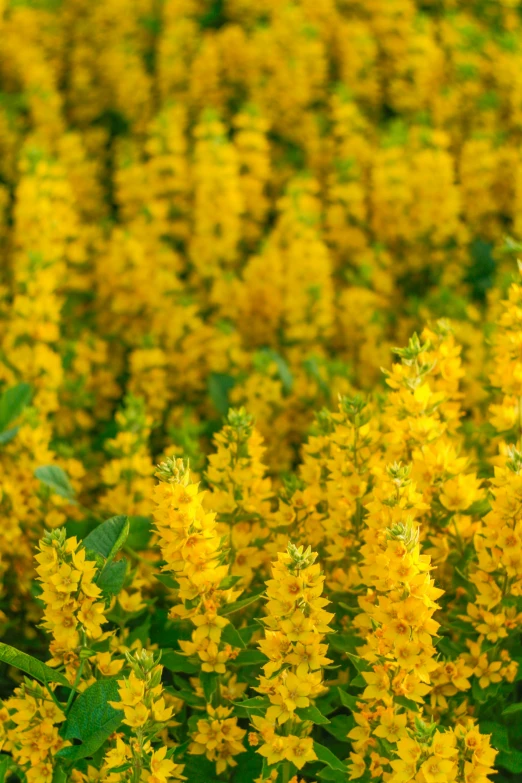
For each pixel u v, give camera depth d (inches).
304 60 268.4
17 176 257.9
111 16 315.9
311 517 109.5
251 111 226.2
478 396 150.5
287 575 78.8
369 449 104.6
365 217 228.4
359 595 103.7
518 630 98.3
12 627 128.3
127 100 281.3
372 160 232.8
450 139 260.4
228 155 204.8
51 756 87.8
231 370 179.9
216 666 90.8
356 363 198.7
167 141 220.2
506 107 262.2
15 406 143.3
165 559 88.1
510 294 112.8
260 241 221.6
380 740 85.7
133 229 210.1
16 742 92.1
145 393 177.2
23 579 127.2
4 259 217.2
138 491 126.3
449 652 99.3
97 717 84.1
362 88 276.7
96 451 176.6
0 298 191.6
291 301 187.8
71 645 86.0
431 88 269.7
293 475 109.5
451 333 114.7
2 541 124.6
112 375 188.4
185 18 301.0
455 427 115.6
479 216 231.9
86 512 128.3
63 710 88.1
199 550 87.0
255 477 108.9
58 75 312.5
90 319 206.5
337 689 95.5
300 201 202.7
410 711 84.4
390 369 185.5
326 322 189.5
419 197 211.0
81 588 84.6
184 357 186.2
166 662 92.0
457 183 242.8
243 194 224.8
